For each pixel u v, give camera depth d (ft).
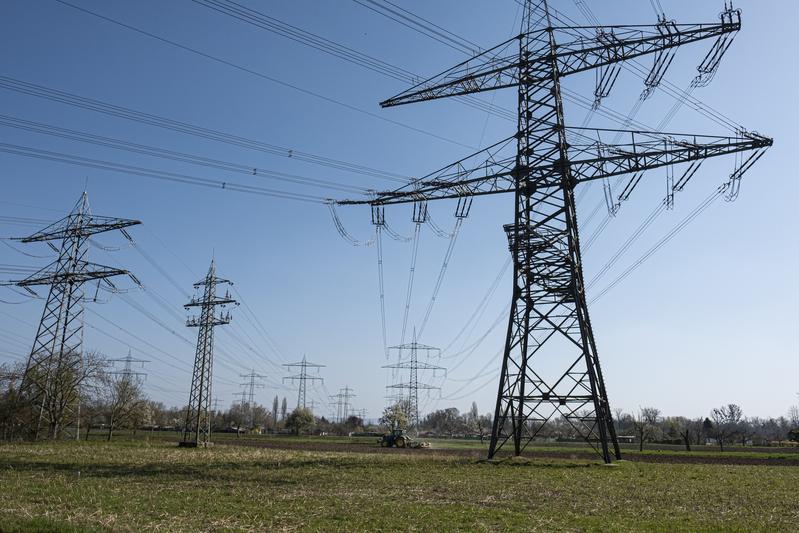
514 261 143.33
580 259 141.90
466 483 99.60
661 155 130.72
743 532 60.70
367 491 89.56
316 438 439.63
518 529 61.57
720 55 123.95
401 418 444.55
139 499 77.56
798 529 62.75
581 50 134.10
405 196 145.79
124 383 325.21
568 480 104.83
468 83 141.28
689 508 76.48
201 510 70.69
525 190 143.33
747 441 444.55
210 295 264.31
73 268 228.02
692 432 510.99
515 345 142.00
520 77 145.48
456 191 145.79
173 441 290.56
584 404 133.69
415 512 70.44
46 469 115.65
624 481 104.47
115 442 235.40
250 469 123.44
